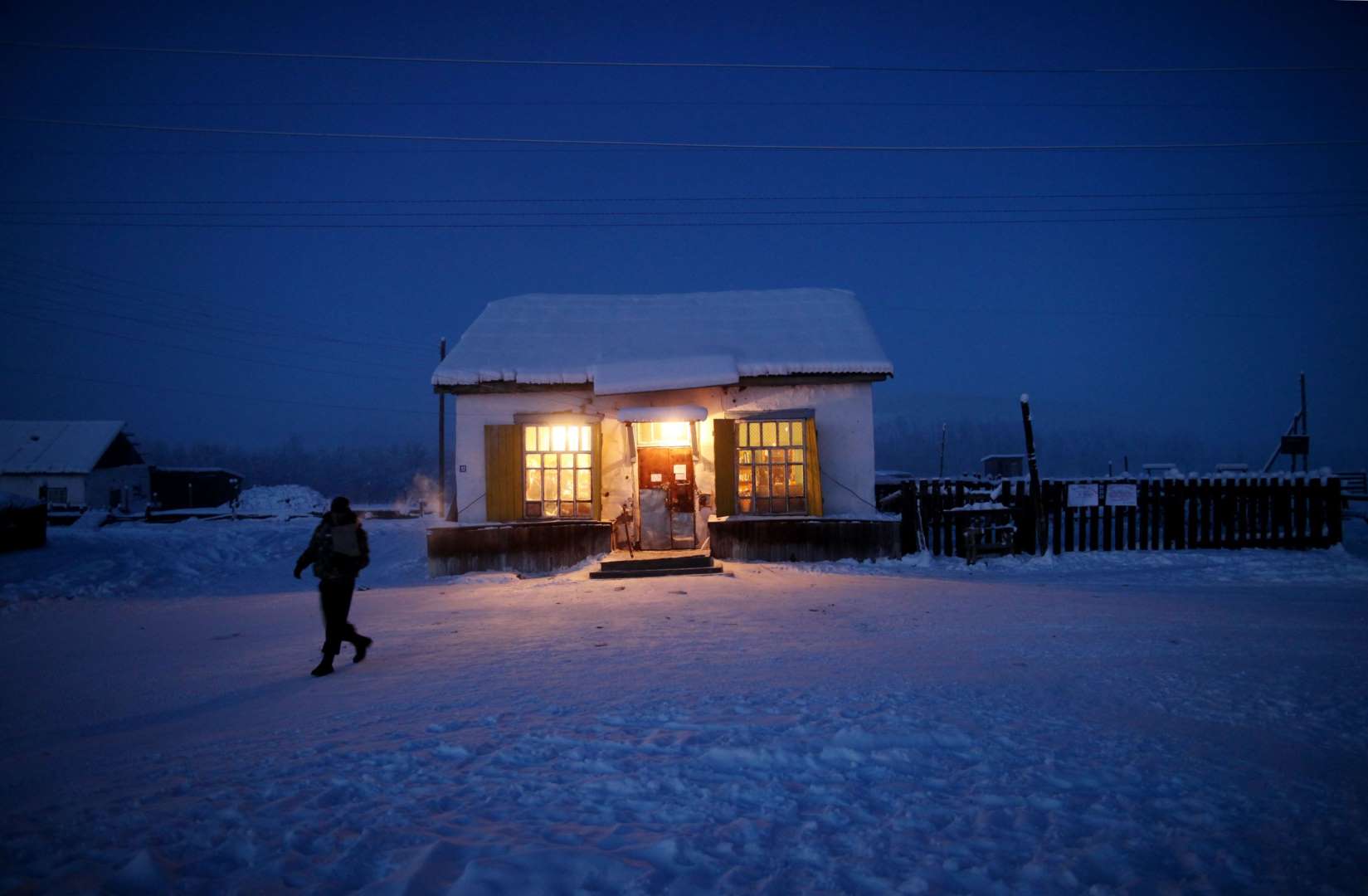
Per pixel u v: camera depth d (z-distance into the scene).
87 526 29.06
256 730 5.26
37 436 50.47
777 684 6.00
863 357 16.09
